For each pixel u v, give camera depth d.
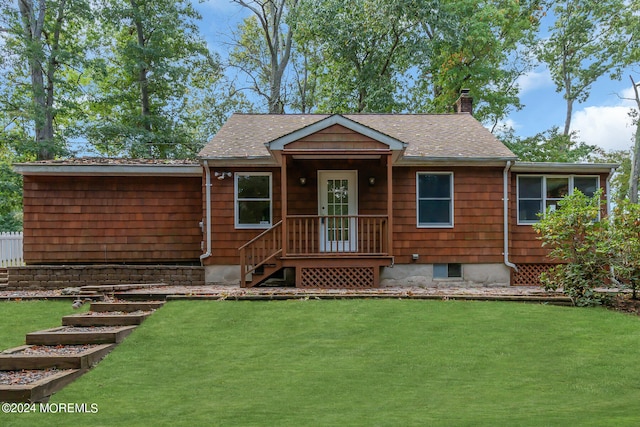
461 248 11.75
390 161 10.44
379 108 22.86
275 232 11.01
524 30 26.17
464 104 16.41
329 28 22.55
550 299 8.71
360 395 4.63
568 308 8.24
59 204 12.02
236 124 13.99
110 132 21.34
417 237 11.74
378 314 7.68
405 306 8.24
